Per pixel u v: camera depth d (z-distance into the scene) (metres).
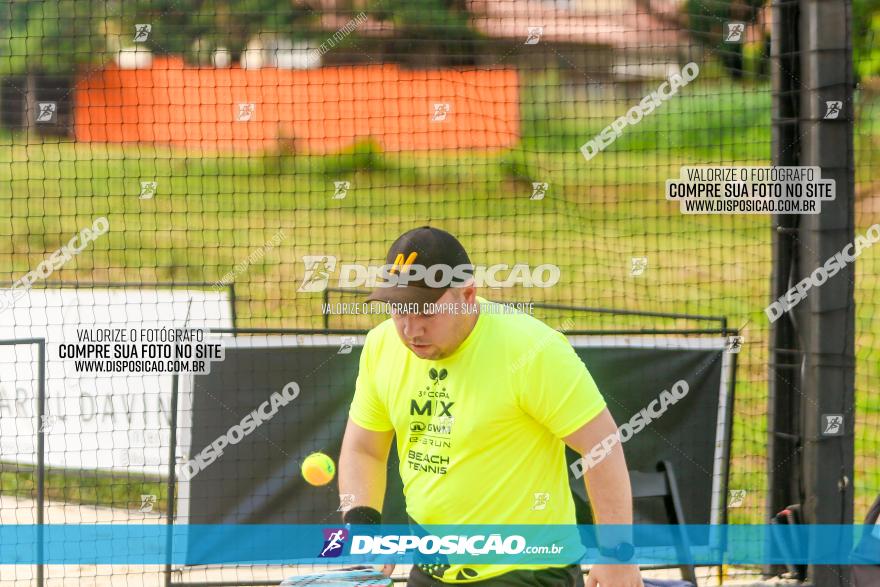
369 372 7.17
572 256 22.27
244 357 11.02
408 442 6.96
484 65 28.66
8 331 13.84
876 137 18.81
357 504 7.29
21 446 12.75
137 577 11.31
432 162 29.23
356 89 30.17
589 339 11.16
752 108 19.39
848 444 10.24
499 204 26.67
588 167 27.72
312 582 7.28
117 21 25.67
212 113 32.75
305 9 27.94
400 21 28.31
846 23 9.88
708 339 11.23
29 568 11.42
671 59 21.33
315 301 18.97
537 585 6.84
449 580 6.95
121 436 12.65
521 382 6.41
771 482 11.05
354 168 29.70
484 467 6.65
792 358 10.86
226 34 27.42
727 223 23.36
